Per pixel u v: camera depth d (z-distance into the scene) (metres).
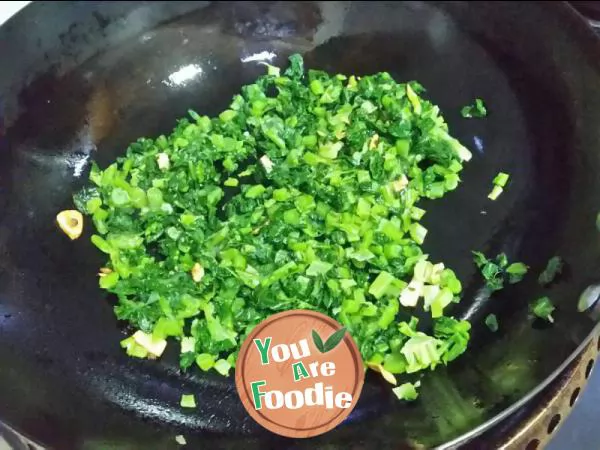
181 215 0.28
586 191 0.26
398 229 0.28
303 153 0.30
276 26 0.34
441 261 0.28
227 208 0.29
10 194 0.28
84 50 0.31
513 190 0.29
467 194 0.29
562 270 0.25
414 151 0.30
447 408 0.23
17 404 0.22
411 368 0.24
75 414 0.23
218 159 0.31
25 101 0.29
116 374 0.25
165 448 0.23
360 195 0.29
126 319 0.26
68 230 0.28
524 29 0.30
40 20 0.30
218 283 0.27
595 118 0.27
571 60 0.28
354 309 0.26
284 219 0.28
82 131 0.31
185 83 0.33
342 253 0.27
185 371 0.25
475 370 0.24
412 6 0.32
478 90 0.31
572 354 0.22
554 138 0.28
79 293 0.27
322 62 0.33
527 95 0.30
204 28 0.33
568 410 0.23
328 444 0.22
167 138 0.31
